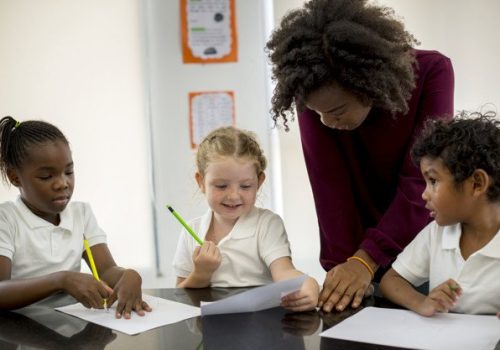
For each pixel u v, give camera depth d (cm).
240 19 234
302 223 236
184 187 236
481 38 226
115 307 107
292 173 235
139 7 232
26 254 130
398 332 87
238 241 135
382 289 111
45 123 133
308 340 84
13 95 231
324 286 108
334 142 131
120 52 233
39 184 126
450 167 100
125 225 236
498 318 93
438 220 104
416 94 121
